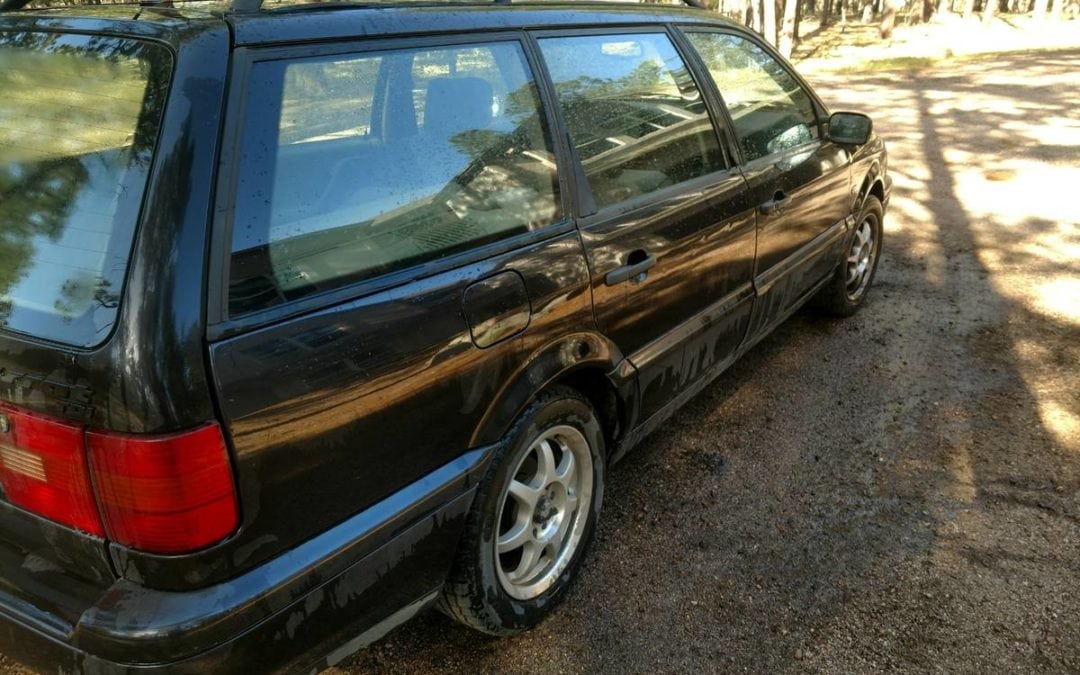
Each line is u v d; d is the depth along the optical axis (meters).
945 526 2.76
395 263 1.78
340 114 1.75
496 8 2.24
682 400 3.02
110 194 1.49
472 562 2.04
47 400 1.44
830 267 4.09
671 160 2.76
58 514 1.50
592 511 2.53
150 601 1.44
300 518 1.58
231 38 1.58
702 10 3.31
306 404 1.54
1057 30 25.09
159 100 1.50
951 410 3.53
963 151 8.68
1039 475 3.03
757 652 2.25
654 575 2.57
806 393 3.74
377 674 2.21
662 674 2.19
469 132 2.05
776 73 3.65
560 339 2.19
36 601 1.58
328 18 1.78
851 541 2.71
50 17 1.82
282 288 1.55
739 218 3.02
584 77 2.47
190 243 1.42
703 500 2.96
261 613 1.52
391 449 1.74
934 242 5.84
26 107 1.70
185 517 1.40
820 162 3.72
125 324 1.37
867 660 2.21
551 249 2.15
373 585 1.76
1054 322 4.38
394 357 1.71
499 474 2.04
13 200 1.64
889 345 4.21
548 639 2.32
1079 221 6.11
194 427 1.38
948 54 18.89
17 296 1.54
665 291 2.65
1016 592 2.44
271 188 1.58
